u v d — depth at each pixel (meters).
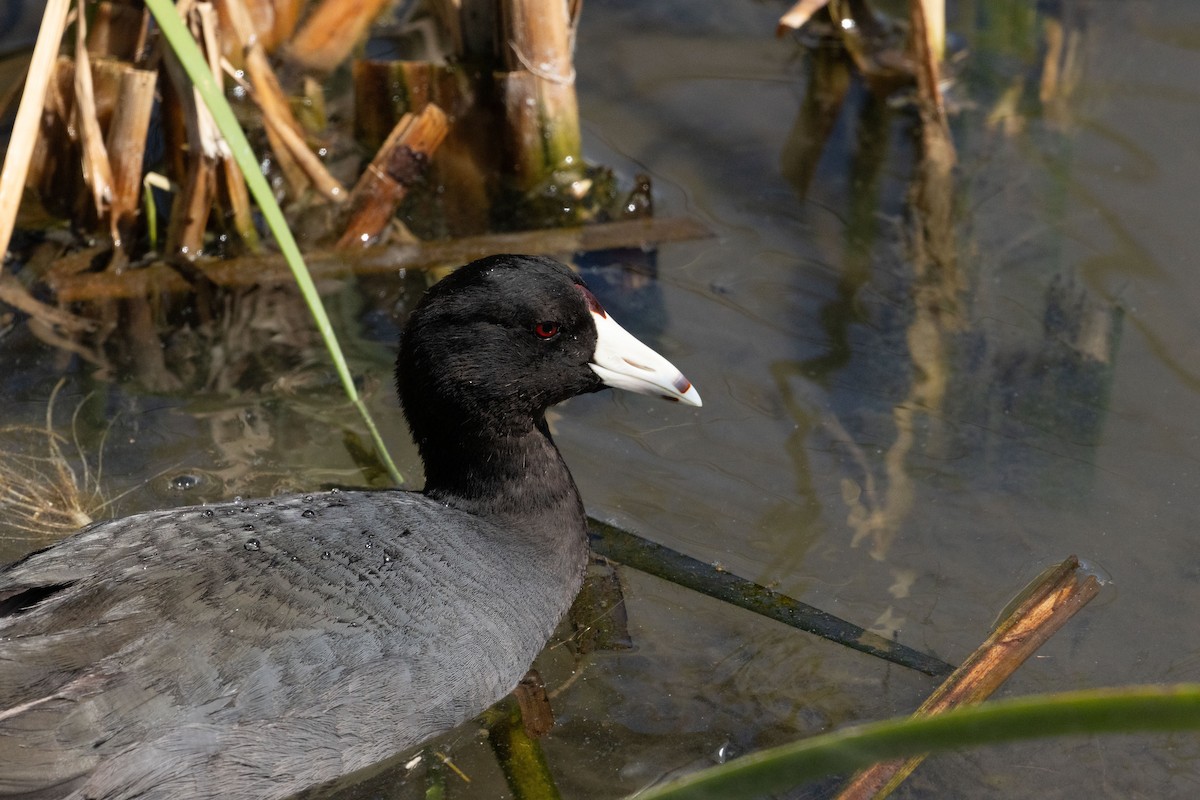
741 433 10.38
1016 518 9.52
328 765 7.34
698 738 8.10
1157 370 10.67
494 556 8.38
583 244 12.20
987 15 14.75
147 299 11.66
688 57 14.58
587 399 10.92
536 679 8.55
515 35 12.40
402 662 7.50
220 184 12.15
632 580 9.25
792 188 12.88
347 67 14.13
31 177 12.59
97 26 12.33
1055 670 8.35
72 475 9.86
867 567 9.23
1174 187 12.43
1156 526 9.39
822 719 8.19
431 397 8.55
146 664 6.95
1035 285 11.56
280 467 10.08
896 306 11.52
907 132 13.49
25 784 6.68
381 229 12.30
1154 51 14.11
